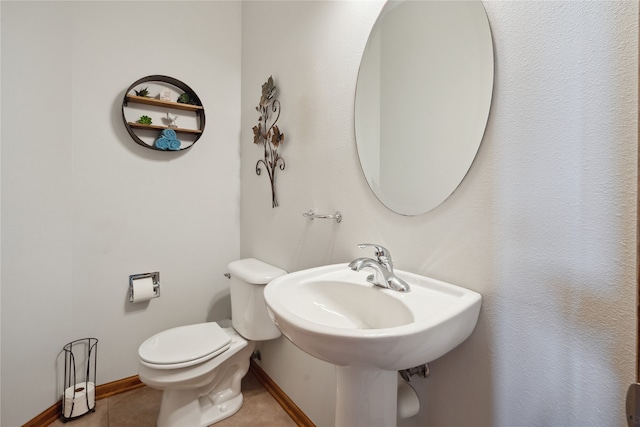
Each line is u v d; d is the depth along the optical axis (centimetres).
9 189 134
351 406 85
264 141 181
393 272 93
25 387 142
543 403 70
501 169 76
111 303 175
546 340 69
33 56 142
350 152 122
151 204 186
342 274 107
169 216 192
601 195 60
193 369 135
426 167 94
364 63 115
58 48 153
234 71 213
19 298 139
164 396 145
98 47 168
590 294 62
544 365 69
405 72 100
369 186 113
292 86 157
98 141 169
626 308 57
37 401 146
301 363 151
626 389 58
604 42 59
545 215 68
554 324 67
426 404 96
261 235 189
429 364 94
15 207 137
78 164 163
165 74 188
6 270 134
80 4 162
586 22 62
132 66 178
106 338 173
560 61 65
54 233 153
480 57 80
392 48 104
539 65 69
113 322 175
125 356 179
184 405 144
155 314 188
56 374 154
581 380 64
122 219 177
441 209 90
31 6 141
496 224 77
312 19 142
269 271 161
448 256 88
